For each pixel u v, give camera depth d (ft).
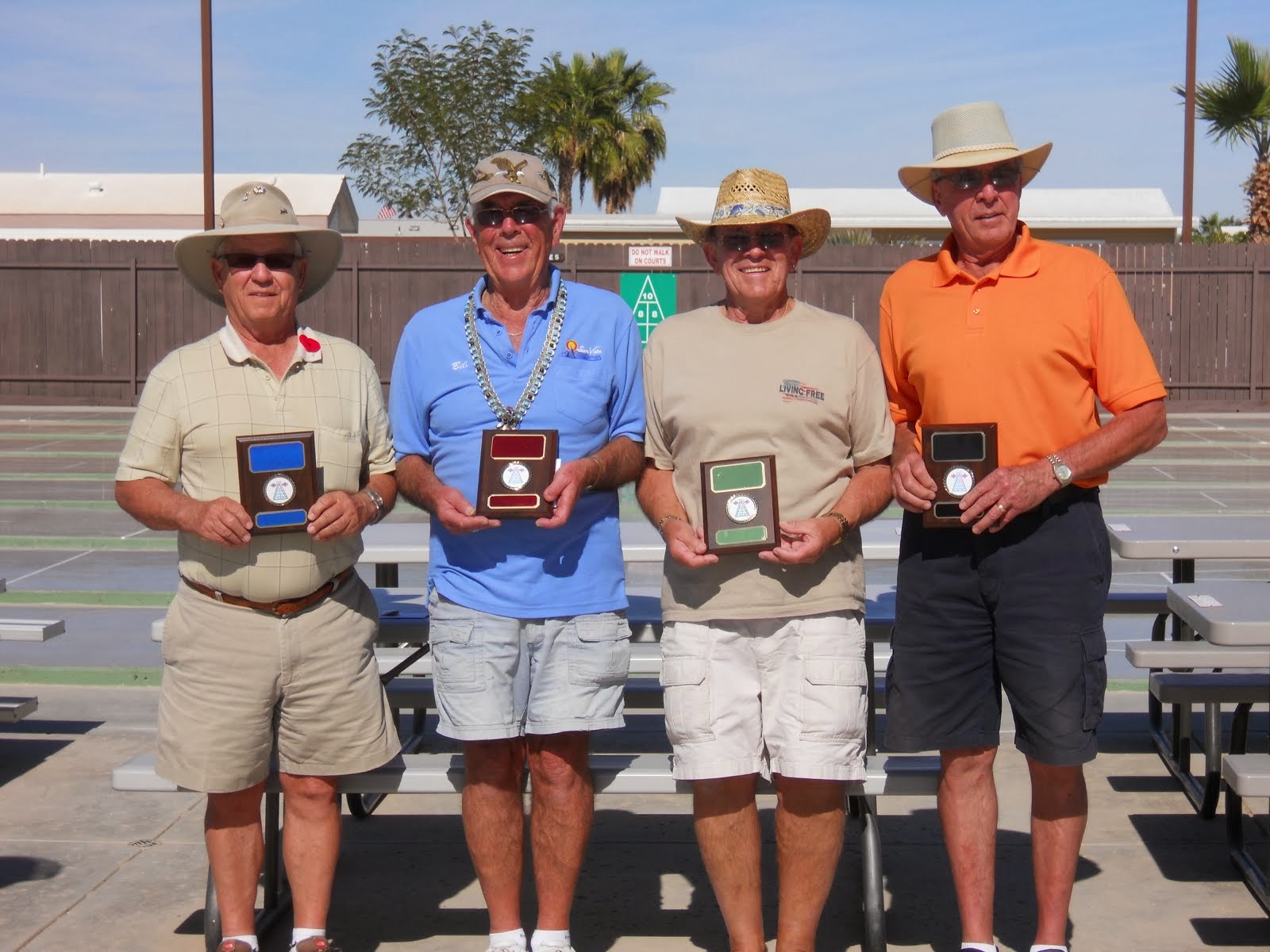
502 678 11.94
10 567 31.30
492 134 92.58
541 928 12.27
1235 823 14.79
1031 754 11.93
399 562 16.99
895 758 13.29
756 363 11.84
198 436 11.79
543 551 12.01
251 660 11.78
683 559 11.49
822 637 11.75
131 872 14.82
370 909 14.06
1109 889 14.24
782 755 11.66
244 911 12.27
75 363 72.08
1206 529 16.89
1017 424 11.93
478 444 12.17
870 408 12.01
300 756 12.18
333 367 12.19
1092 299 11.85
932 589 12.12
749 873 11.96
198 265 12.45
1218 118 91.15
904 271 12.82
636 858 15.42
